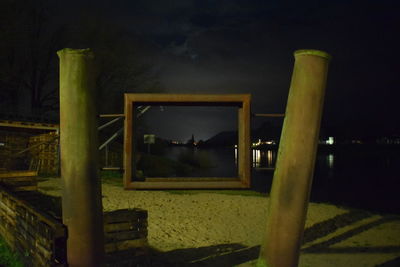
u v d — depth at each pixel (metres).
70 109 3.16
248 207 10.42
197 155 45.25
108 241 4.37
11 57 26.67
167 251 5.95
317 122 2.78
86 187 3.18
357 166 57.12
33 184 8.12
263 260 2.87
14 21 25.52
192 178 4.02
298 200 2.76
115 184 15.45
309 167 2.77
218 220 8.65
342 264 5.58
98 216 3.28
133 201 10.88
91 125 3.22
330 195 22.28
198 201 11.19
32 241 4.34
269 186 23.05
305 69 2.76
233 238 7.04
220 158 76.19
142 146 38.34
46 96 29.41
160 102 4.02
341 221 8.88
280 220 2.79
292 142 2.77
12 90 26.84
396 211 16.14
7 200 5.84
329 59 2.81
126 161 3.95
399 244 6.83
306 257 5.89
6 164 18.86
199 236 7.10
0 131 18.84
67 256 3.25
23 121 18.70
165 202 10.91
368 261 5.76
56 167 17.70
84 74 3.18
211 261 5.47
